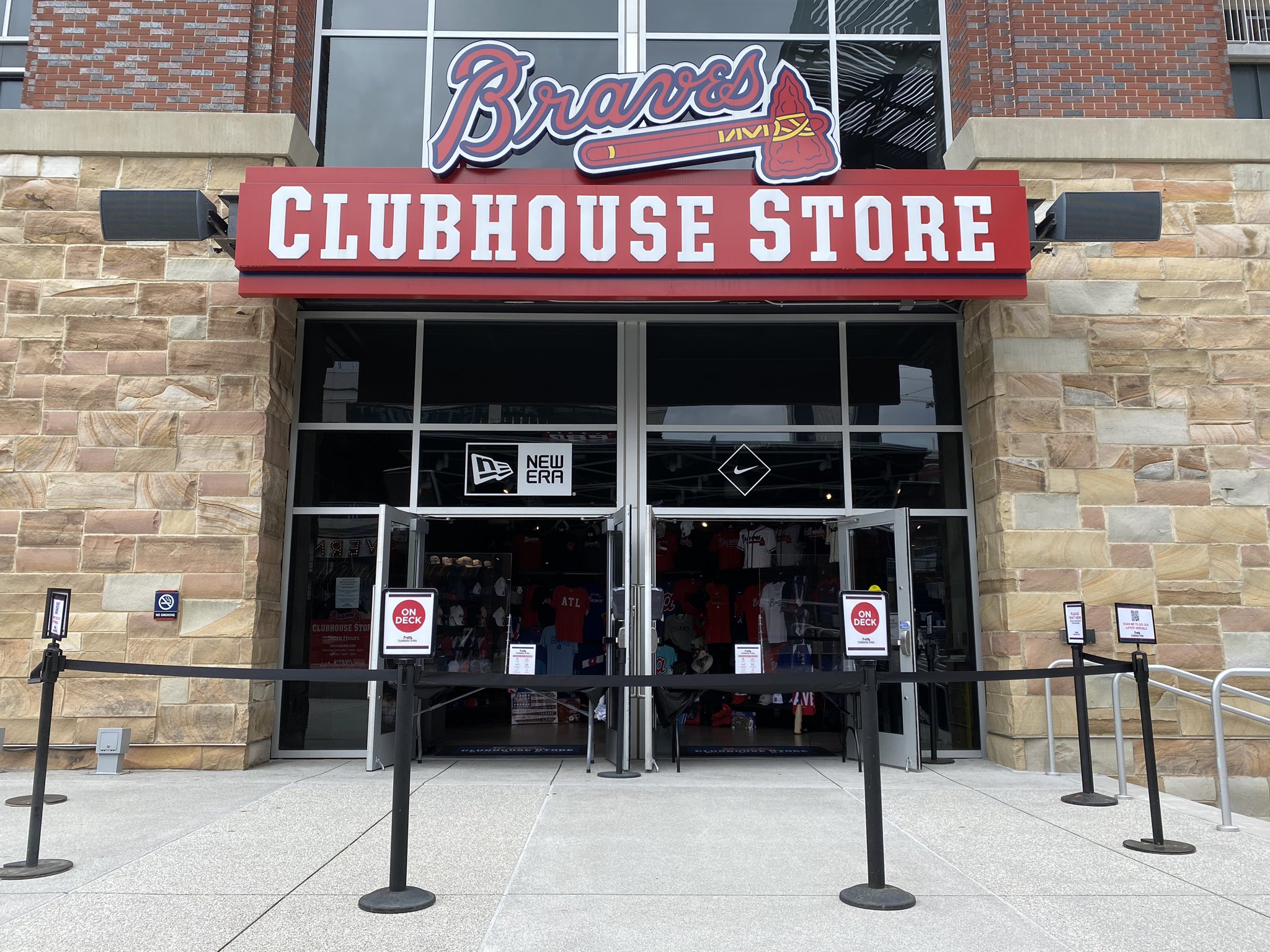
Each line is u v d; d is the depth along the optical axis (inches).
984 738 351.6
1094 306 345.1
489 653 397.7
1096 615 328.8
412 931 160.1
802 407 374.6
